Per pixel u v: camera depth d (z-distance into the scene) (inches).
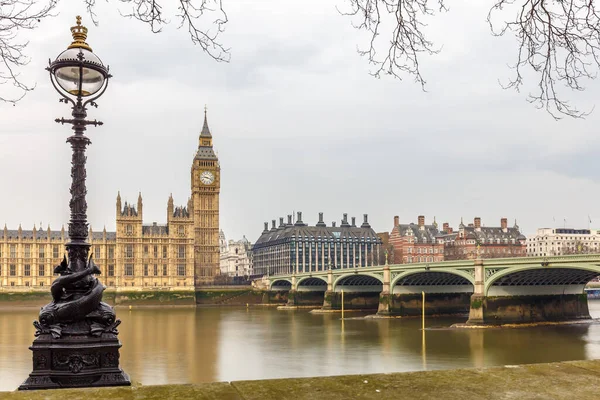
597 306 7165.4
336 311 7017.7
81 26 692.1
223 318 6023.6
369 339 3912.4
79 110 678.5
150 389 402.0
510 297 4586.6
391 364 2923.2
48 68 665.6
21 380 2463.1
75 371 608.1
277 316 6304.1
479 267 4505.4
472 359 3019.2
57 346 607.8
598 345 3449.8
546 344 3499.0
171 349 3535.9
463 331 4247.0
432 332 4252.0
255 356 3243.1
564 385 416.8
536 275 4416.8
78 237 661.3
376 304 7293.3
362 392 400.2
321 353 3319.4
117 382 620.1
